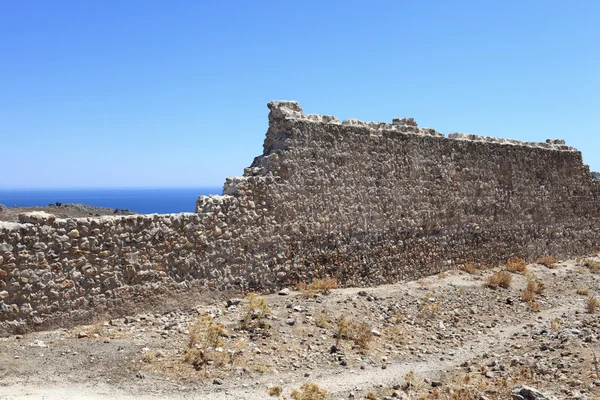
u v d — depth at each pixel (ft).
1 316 33.60
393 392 30.73
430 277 63.67
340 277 54.49
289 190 49.88
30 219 35.32
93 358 31.50
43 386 27.45
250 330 38.52
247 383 30.35
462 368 36.47
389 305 49.93
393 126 61.21
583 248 88.58
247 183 46.85
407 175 61.31
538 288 62.75
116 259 38.73
